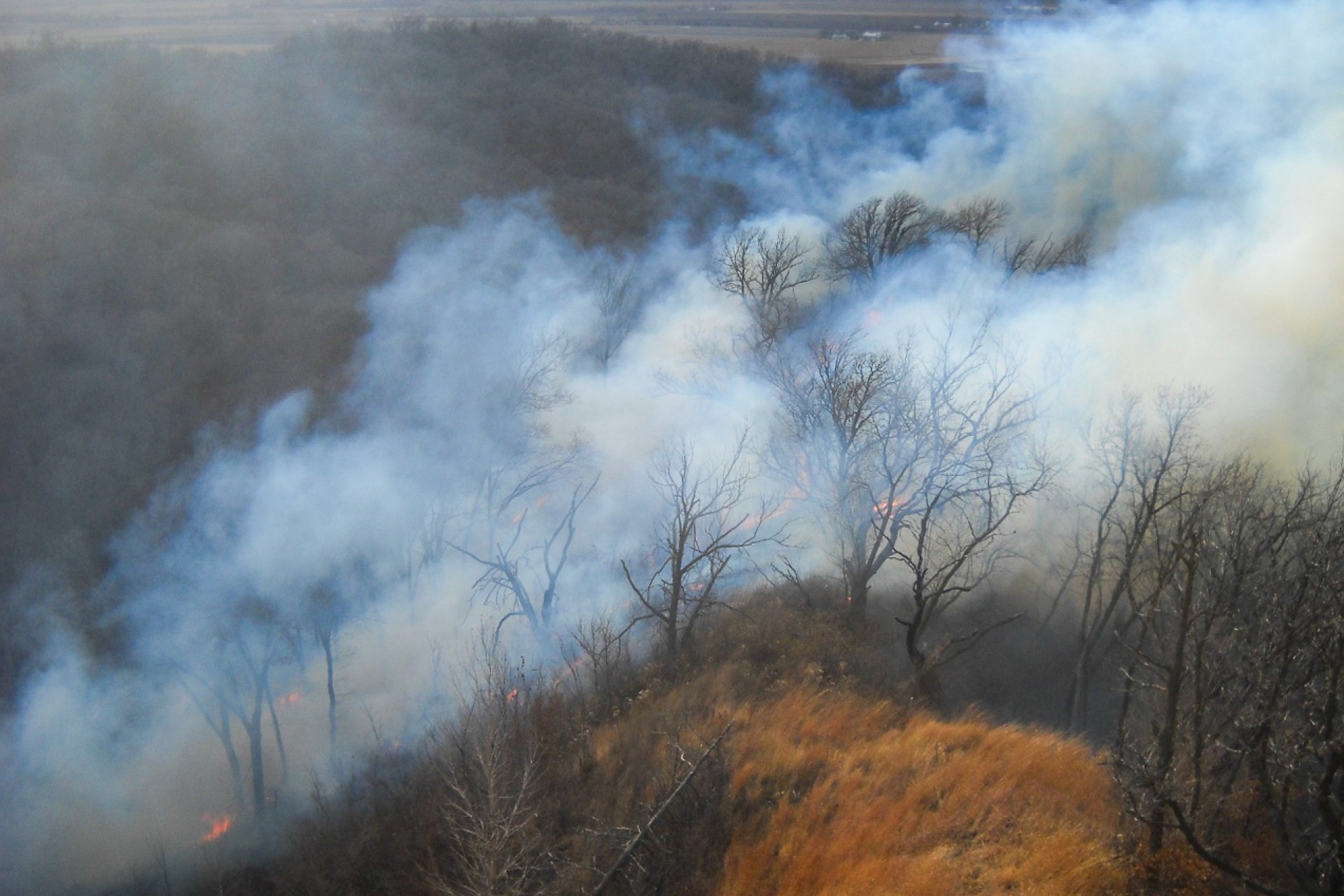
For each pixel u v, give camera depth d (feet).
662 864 52.65
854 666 73.72
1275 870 47.24
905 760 59.11
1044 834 51.19
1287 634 44.14
